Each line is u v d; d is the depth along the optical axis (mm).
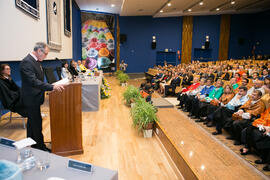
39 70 2336
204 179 2180
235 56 18438
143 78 14445
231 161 2580
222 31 17984
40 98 2359
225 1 13766
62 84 2428
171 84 7160
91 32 15102
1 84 3326
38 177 826
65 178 826
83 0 12562
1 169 658
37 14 5492
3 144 1091
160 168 2510
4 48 3758
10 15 3994
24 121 4039
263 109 2857
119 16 16531
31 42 5133
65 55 9742
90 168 859
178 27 17609
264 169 2357
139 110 3604
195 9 15906
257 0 13969
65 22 9453
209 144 3102
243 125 2906
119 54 16812
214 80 7441
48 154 1011
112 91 8445
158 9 14828
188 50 17875
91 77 6422
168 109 5238
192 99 4805
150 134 3496
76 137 2670
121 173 2379
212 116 3562
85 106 5121
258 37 17828
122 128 3936
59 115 2502
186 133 3559
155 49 17641
